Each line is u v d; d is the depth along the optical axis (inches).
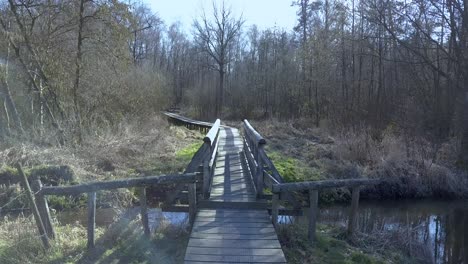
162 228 267.4
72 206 358.9
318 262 233.6
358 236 290.0
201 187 319.3
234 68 1825.8
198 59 2000.5
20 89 569.3
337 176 531.8
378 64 850.8
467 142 590.6
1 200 340.5
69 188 227.1
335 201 477.4
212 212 278.4
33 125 507.2
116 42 601.0
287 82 1368.1
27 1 535.8
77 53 580.7
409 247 294.8
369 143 605.9
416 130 639.8
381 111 729.0
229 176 389.1
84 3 584.4
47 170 385.1
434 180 527.8
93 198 231.5
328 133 818.2
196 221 258.4
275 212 259.8
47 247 225.3
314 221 261.9
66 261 212.7
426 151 587.8
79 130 532.4
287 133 896.3
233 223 255.4
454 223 409.1
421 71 720.3
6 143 456.4
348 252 255.8
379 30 772.6
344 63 953.5
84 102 615.5
